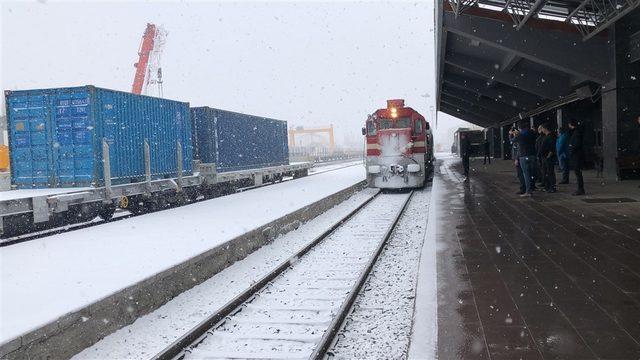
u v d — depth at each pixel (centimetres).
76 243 866
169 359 440
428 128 2162
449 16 1557
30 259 741
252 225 973
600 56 1531
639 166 1479
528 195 1228
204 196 1825
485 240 729
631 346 345
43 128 1234
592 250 626
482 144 5356
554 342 357
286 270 757
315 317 537
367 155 1941
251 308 577
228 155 1964
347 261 798
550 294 466
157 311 597
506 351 347
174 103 1567
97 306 505
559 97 2097
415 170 1867
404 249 852
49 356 442
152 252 755
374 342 456
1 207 901
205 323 504
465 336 377
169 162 1523
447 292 489
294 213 1190
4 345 396
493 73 2167
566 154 1295
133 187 1289
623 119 1487
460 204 1156
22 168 1252
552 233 748
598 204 1011
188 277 685
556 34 1545
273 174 2534
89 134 1202
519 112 3112
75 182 1216
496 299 461
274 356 435
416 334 397
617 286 478
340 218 1257
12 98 1254
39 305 498
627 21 1470
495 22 1555
